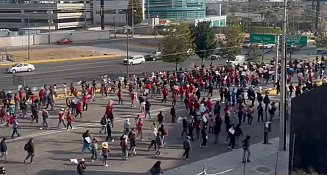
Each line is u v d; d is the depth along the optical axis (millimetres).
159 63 64875
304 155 20266
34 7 113250
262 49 72500
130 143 23828
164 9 121188
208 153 24000
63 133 27516
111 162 22594
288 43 28062
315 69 47375
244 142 22375
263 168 21828
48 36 91125
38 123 29719
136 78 42750
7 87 44500
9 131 27797
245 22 100688
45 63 64688
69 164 22266
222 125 29562
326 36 81000
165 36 53438
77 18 118875
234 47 60781
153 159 23062
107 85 40906
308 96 19938
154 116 31703
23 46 84375
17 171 21234
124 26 111562
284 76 24094
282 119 24234
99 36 99625
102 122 27641
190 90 35656
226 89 35188
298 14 103500
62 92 39906
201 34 60500
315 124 19875
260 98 31906
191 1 123562
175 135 27234
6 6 115625
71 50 77812
